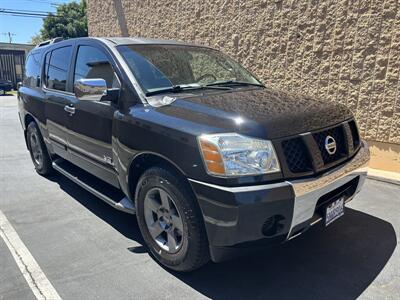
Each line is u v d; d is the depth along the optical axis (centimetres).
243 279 290
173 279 291
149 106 309
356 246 334
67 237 360
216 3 764
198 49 424
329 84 589
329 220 292
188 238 273
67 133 430
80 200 456
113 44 370
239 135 250
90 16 1295
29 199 461
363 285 279
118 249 337
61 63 455
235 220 243
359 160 311
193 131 262
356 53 548
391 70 515
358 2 533
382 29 514
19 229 378
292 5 618
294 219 256
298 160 260
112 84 350
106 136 351
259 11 676
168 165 284
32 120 553
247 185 243
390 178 496
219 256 264
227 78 404
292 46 632
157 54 372
